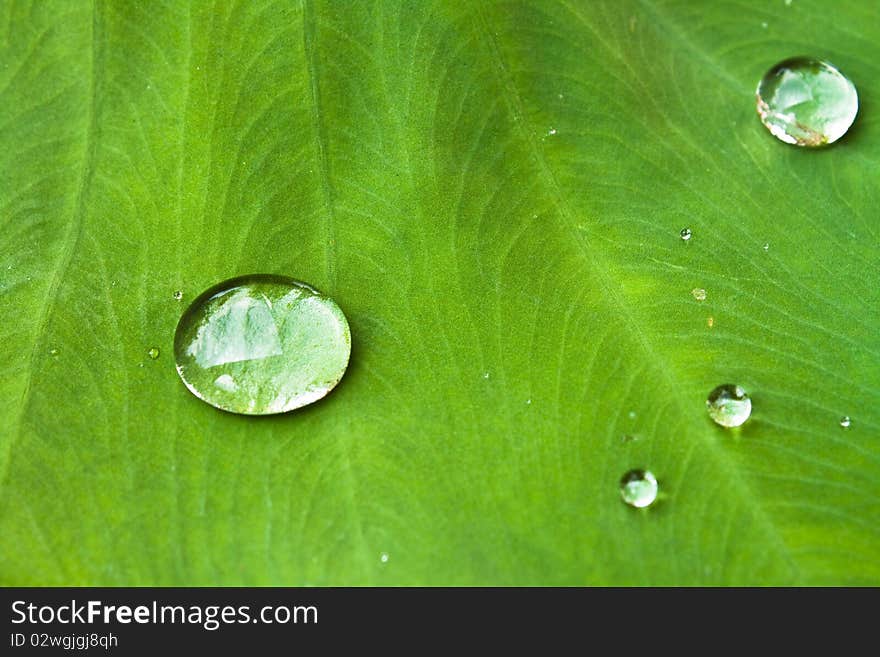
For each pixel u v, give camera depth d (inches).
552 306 5.2
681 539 5.0
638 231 5.2
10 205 5.2
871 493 5.1
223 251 5.2
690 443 5.1
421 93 5.2
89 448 5.1
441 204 5.2
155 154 5.2
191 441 5.1
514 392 5.1
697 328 5.2
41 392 5.1
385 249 5.2
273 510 5.0
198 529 5.0
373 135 5.2
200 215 5.2
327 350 5.1
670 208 5.2
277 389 5.1
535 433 5.1
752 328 5.2
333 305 5.2
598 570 5.0
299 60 5.2
